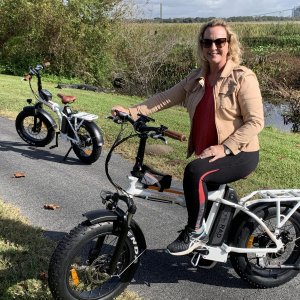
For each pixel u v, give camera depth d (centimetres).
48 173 606
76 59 2069
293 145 931
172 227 468
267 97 2145
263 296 361
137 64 2272
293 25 3509
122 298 337
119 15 2166
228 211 344
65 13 2008
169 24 2906
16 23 2027
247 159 323
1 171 598
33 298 326
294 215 358
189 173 317
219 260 350
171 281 371
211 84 333
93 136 641
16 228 429
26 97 1110
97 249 320
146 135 310
